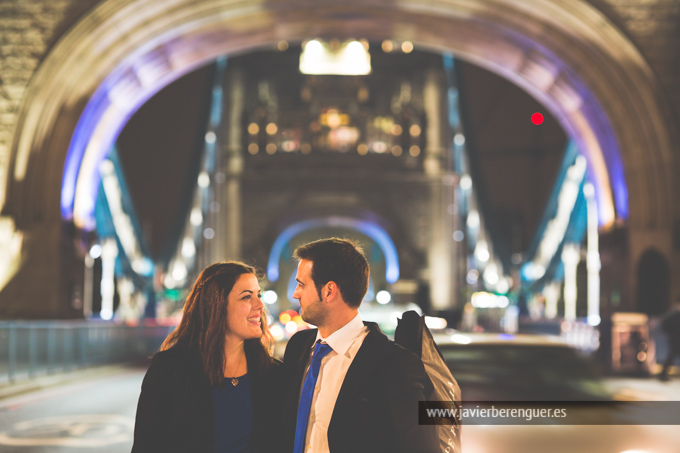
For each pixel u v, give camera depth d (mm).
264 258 60781
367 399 2393
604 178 21766
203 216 63656
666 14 20016
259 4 20359
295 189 61344
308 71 38656
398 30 21750
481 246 66750
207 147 63969
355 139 62781
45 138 19906
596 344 20922
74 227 21391
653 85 19812
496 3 20016
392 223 60812
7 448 7254
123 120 23312
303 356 2729
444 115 62750
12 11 20156
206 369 2660
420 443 2273
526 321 43781
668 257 19578
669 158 19734
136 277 47094
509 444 4992
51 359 13984
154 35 20531
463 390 5672
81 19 19781
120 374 15719
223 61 64562
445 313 51688
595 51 20047
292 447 2609
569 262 46219
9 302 19578
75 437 7875
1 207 19781
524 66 22406
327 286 2521
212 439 2641
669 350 13172
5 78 20000
